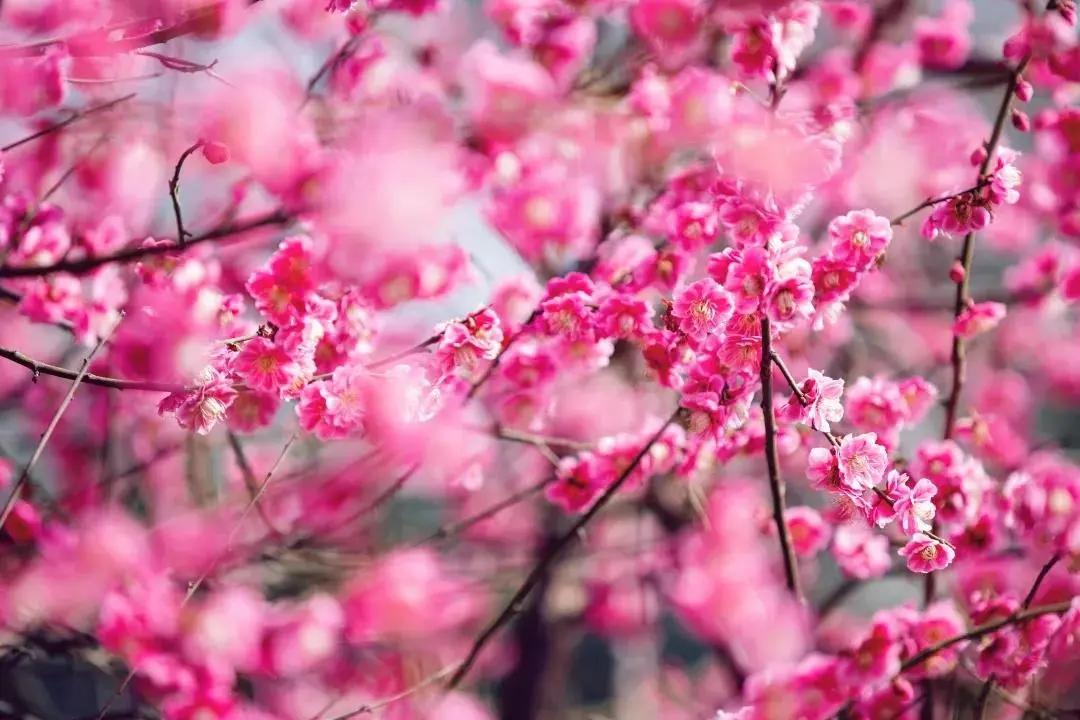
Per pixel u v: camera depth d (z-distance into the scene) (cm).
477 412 326
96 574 351
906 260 496
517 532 527
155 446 429
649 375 269
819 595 470
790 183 242
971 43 365
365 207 285
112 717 330
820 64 353
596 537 513
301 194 292
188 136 305
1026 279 407
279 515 414
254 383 243
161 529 371
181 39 280
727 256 237
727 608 434
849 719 281
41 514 360
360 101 326
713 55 320
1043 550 295
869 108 341
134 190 323
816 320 239
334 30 334
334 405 254
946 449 283
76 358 418
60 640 344
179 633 325
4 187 319
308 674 414
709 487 431
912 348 501
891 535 316
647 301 279
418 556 425
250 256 324
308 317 248
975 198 242
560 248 344
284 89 316
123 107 302
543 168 334
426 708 360
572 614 569
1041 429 578
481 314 253
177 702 317
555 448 384
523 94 328
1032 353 518
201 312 284
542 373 293
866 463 230
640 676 621
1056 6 276
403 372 255
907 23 370
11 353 228
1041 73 319
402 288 286
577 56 349
